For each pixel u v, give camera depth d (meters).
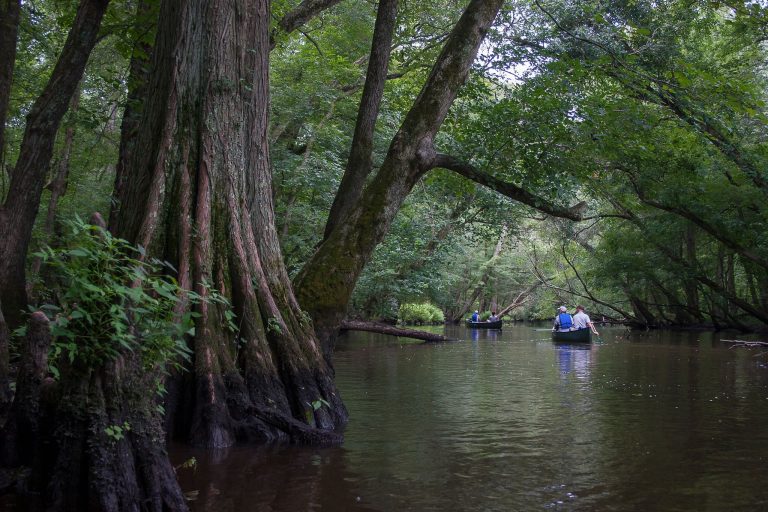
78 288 3.67
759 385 10.28
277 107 21.66
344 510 4.12
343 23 21.88
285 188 22.52
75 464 3.73
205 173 6.46
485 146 11.95
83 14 9.37
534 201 10.27
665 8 18.33
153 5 10.24
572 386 10.23
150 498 3.80
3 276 8.98
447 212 24.22
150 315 4.23
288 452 5.67
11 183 9.21
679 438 6.29
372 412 7.79
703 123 12.90
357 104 23.17
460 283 49.78
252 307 6.46
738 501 4.32
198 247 6.21
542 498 4.38
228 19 6.79
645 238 29.75
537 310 57.75
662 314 34.88
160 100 6.63
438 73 9.37
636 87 12.74
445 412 7.77
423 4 18.70
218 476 4.88
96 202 23.30
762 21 14.23
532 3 16.95
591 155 14.50
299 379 6.61
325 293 8.25
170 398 5.90
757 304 29.41
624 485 4.69
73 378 3.90
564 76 12.70
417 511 4.10
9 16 8.95
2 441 4.46
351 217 8.77
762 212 22.98
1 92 8.87
